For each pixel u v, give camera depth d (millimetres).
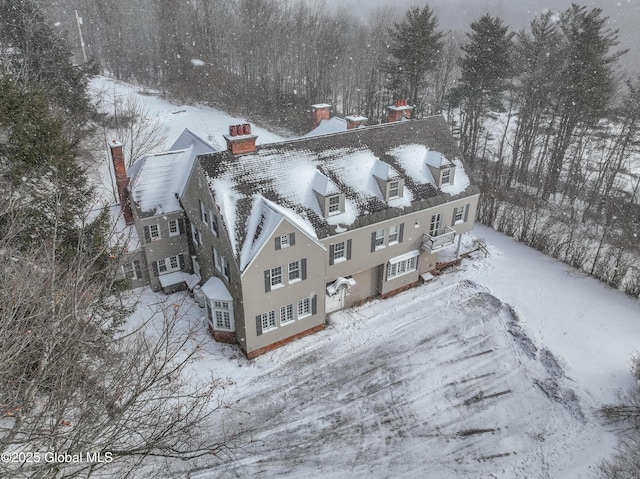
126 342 19969
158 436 12656
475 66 53250
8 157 23516
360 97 76000
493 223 44000
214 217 26422
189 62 76250
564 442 22734
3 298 12164
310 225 27297
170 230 31625
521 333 29453
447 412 24484
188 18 81562
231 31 82438
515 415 24281
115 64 86625
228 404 24391
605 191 49250
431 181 32750
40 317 11812
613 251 36438
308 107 70125
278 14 85812
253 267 24656
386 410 24578
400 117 37625
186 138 34938
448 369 27125
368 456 22234
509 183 53469
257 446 22469
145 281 32188
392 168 30016
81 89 47000
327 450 22469
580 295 33219
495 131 70375
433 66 57875
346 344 28766
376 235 30016
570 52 49875
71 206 23500
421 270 34406
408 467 21719
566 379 26016
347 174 29984
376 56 81000
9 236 14617
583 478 20984
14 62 41812
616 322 30484
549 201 51875
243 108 70750
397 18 111500
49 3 58750
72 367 11867
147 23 94438
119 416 11195
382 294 32781
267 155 28234
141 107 64125
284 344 28422
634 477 20469
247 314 25703
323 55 76500
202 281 31781
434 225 33188
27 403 9945
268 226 25109
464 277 35281
